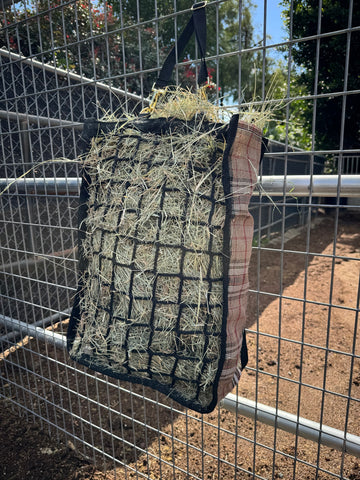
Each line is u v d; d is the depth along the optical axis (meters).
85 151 1.13
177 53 1.07
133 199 0.96
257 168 0.95
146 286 0.95
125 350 1.01
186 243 0.90
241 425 2.05
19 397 2.27
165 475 1.68
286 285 4.64
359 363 2.71
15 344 2.02
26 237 2.66
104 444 1.88
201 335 0.92
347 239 7.55
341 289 4.47
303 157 7.97
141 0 4.21
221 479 1.67
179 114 0.95
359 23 6.73
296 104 2.87
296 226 8.85
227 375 0.93
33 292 2.77
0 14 2.75
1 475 1.73
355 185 0.96
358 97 7.98
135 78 4.67
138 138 0.99
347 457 1.82
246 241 0.92
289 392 2.37
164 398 2.27
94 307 1.09
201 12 0.99
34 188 1.68
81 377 2.46
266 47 0.94
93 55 1.27
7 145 2.60
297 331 3.28
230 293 0.88
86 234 1.12
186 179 0.90
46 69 2.57
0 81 2.45
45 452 1.85
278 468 1.75
